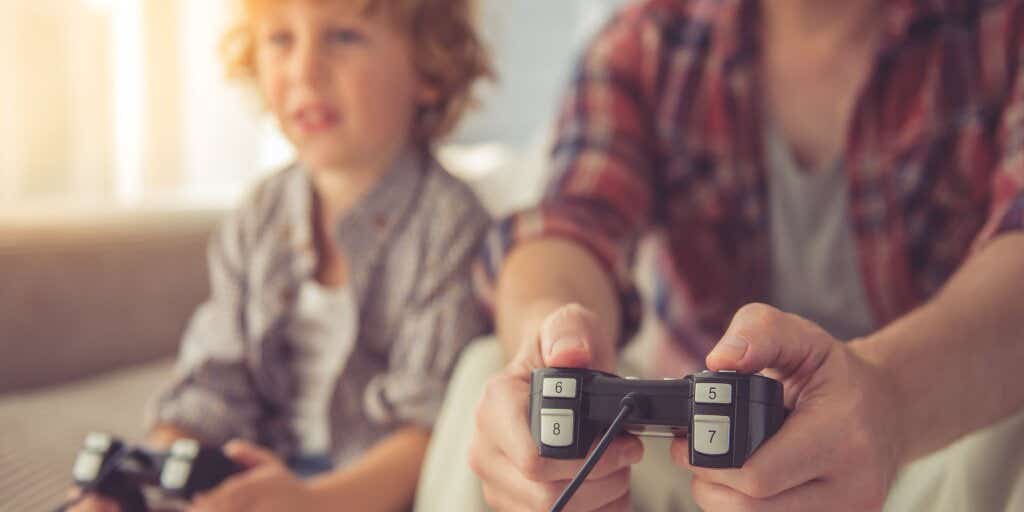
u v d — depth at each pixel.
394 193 0.91
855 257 0.76
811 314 0.79
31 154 1.44
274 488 0.70
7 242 1.02
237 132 1.72
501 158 1.62
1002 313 0.49
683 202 0.82
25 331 1.04
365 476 0.77
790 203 0.78
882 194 0.74
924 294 0.75
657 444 0.63
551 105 1.90
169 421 0.89
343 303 0.92
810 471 0.40
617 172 0.79
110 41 1.54
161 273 1.18
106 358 1.12
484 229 0.91
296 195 0.95
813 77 0.76
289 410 0.94
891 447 0.43
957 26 0.72
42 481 0.81
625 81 0.83
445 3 0.95
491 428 0.44
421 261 0.89
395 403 0.84
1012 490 0.49
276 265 0.94
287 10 0.85
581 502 0.43
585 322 0.46
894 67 0.73
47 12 1.45
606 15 1.80
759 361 0.41
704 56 0.80
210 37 1.68
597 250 0.70
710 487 0.41
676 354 0.85
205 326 0.95
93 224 1.12
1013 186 0.64
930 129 0.73
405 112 0.92
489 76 1.07
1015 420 0.50
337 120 0.86
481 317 0.87
